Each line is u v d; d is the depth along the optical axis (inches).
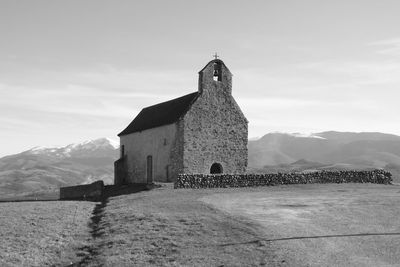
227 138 1871.3
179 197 1321.4
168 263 683.4
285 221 925.2
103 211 1198.3
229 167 1867.6
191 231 855.7
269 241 756.0
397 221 920.9
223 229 857.5
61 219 1107.3
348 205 1136.2
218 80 1894.7
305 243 740.7
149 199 1304.1
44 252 824.9
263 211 1050.1
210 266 653.9
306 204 1163.9
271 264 635.5
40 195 2262.6
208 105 1841.8
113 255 754.2
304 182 1699.1
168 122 1845.5
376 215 991.0
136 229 906.1
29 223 1057.5
